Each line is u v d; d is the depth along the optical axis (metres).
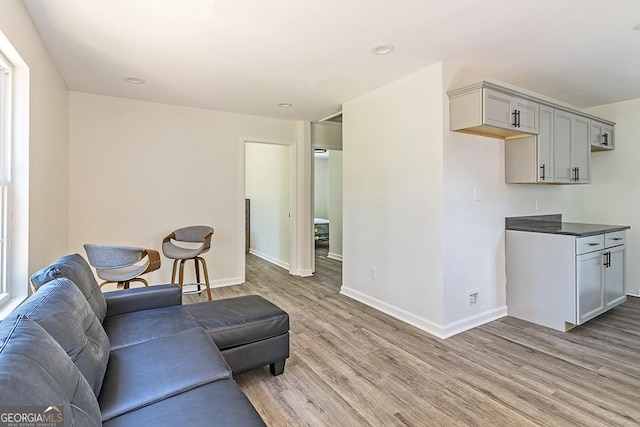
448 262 2.89
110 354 1.58
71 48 2.55
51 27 2.23
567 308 2.95
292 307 3.63
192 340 1.72
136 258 2.93
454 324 2.94
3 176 1.98
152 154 4.00
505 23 2.18
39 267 2.36
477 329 3.03
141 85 3.38
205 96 3.75
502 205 3.33
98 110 3.70
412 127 3.10
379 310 3.52
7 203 2.01
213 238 4.41
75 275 1.77
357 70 2.97
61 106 3.17
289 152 5.34
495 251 3.28
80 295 1.54
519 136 3.21
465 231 3.00
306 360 2.45
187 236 4.12
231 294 4.12
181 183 4.18
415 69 2.97
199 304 2.41
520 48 2.55
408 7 2.00
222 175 4.44
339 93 3.62
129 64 2.85
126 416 1.16
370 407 1.91
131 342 1.76
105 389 1.30
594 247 3.08
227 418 1.15
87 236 3.68
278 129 4.88
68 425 0.86
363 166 3.71
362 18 2.12
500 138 3.29
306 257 5.10
